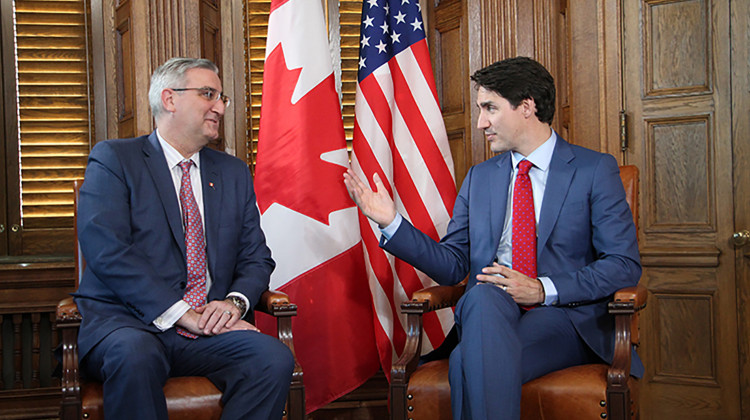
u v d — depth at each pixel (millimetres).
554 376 1817
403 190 2779
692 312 2832
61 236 3242
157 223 2031
